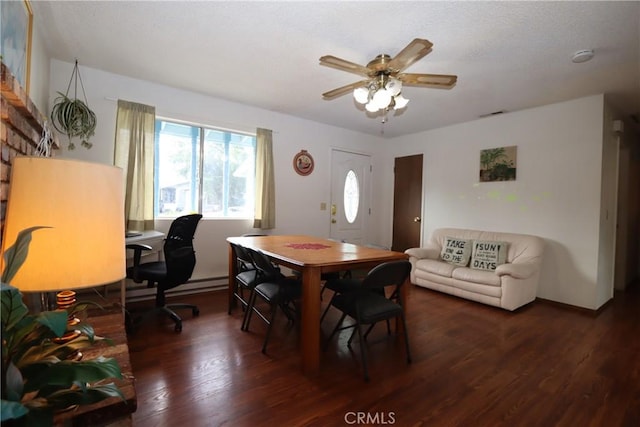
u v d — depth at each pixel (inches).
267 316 116.7
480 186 167.6
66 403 28.8
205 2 76.4
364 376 77.3
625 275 169.2
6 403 21.7
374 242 217.9
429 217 193.3
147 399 67.0
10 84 42.0
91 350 47.2
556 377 79.4
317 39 91.8
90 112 111.6
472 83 118.9
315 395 70.3
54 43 98.0
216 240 151.3
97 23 86.4
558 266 139.7
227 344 93.8
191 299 135.2
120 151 121.1
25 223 35.0
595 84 118.7
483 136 166.6
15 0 60.0
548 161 142.9
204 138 147.8
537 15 77.1
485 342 99.2
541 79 114.9
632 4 72.2
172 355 86.3
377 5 75.1
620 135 151.3
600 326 114.1
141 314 107.0
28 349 29.7
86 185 37.6
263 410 64.7
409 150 206.5
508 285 126.3
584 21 79.2
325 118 176.1
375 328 109.9
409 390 72.9
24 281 34.4
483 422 62.9
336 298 90.0
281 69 113.7
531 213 148.3
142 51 102.5
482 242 151.9
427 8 75.5
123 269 42.1
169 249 101.7
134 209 123.4
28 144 59.8
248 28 87.2
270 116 164.7
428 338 101.7
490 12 76.3
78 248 36.8
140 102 126.9
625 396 71.9
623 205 166.1
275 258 91.0
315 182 185.6
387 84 82.2
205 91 137.6
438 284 152.0
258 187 159.2
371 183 214.8
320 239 127.8
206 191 149.5
